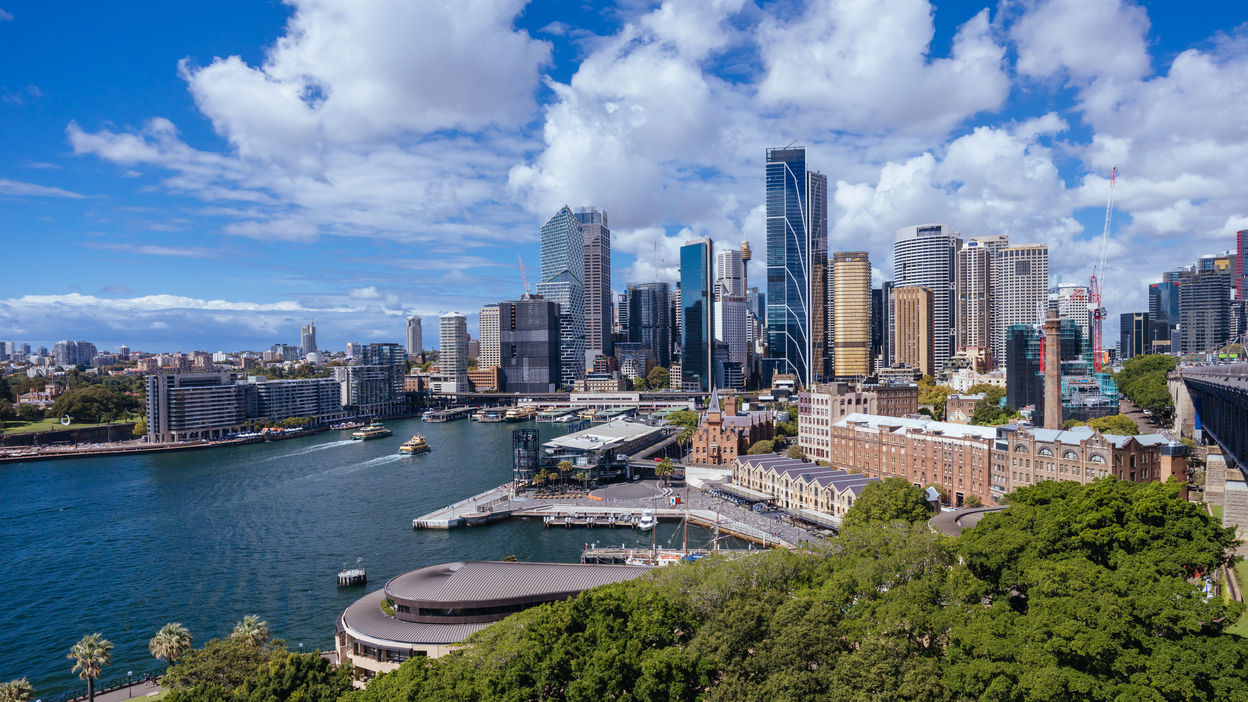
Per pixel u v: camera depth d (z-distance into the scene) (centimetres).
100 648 12381
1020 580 9962
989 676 7950
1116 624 8006
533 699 8481
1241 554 14275
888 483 19200
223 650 11381
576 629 9600
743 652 8988
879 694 7819
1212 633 8369
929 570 10638
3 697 11400
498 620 13912
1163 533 10419
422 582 14825
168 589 19075
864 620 9388
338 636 14525
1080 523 10831
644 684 8131
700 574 10912
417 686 8688
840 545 12606
